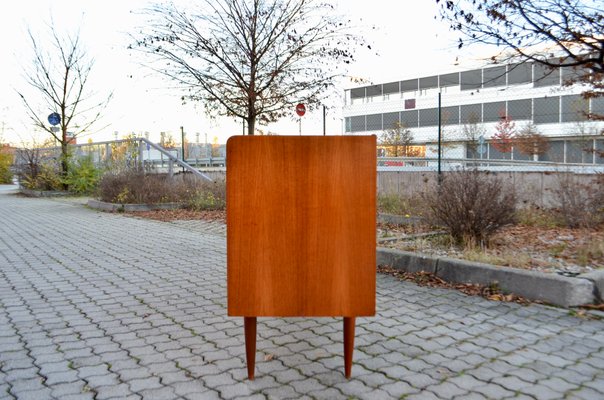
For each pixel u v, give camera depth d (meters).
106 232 8.97
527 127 31.34
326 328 3.82
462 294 4.68
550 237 6.64
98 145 18.02
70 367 3.04
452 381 2.85
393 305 4.36
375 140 2.64
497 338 3.54
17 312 4.18
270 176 2.65
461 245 6.12
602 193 7.39
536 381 2.84
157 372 2.98
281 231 2.65
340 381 2.86
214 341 3.52
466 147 29.05
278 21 10.18
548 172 8.44
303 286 2.67
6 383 2.81
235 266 2.67
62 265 6.12
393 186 10.57
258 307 2.67
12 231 9.10
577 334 3.60
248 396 2.66
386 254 5.70
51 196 17.86
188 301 4.55
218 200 12.41
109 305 4.41
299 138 2.64
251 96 10.34
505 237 6.56
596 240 5.95
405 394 2.69
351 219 2.66
